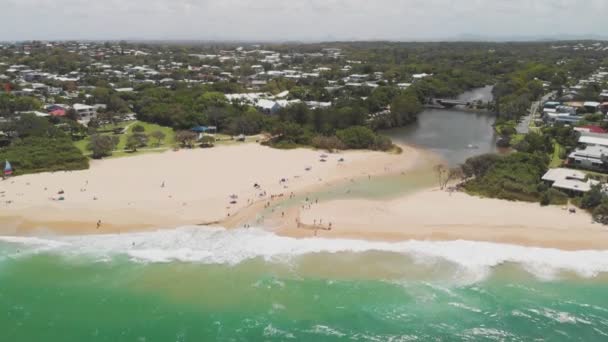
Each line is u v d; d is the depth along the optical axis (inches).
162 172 4699.8
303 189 4237.2
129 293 2625.5
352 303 2532.0
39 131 5585.6
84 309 2491.4
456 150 5880.9
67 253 3043.8
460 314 2442.2
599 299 2556.6
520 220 3442.4
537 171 4215.1
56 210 3663.9
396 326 2358.5
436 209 3681.1
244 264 2906.0
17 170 4564.5
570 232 3243.1
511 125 6737.2
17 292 2635.3
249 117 6742.1
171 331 2324.1
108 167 4872.0
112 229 3363.7
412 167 5049.2
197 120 6756.9
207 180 4451.3
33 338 2281.0
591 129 6053.2
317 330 2330.2
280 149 5738.2
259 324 2373.3
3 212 3614.7
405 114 7529.5
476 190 4099.4
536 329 2333.9
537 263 2883.9
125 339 2273.6
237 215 3609.7
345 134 5910.4
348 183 4441.4
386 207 3754.9
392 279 2741.1
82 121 7037.4
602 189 3767.2
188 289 2657.5
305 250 3058.6
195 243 3169.3
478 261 2910.9
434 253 3002.0
